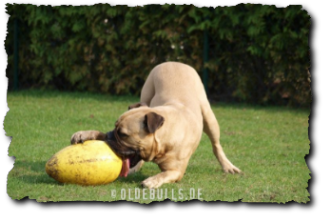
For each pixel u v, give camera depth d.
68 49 12.80
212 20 11.64
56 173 5.45
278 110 11.11
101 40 12.41
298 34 10.76
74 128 8.98
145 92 6.88
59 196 5.23
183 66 6.82
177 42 11.84
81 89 13.14
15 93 12.62
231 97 12.07
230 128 9.52
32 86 13.49
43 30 12.87
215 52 11.80
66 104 11.27
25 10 12.98
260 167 6.96
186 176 6.34
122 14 12.30
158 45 12.11
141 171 6.62
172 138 5.74
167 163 5.82
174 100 6.22
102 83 12.73
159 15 11.84
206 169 6.79
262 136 8.96
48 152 7.24
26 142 7.79
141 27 11.96
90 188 5.47
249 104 11.71
